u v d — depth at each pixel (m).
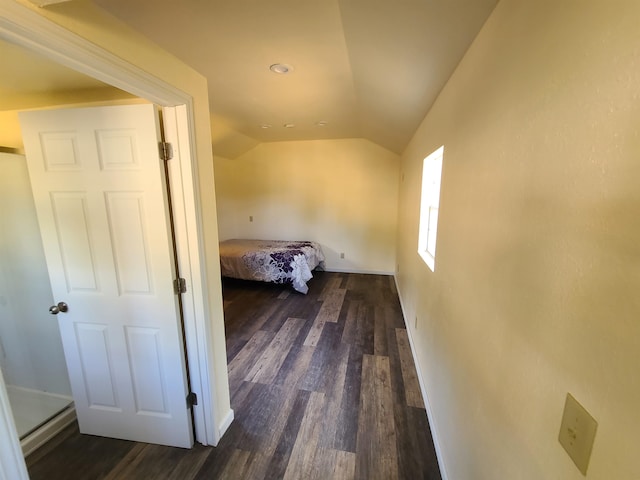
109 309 1.58
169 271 1.50
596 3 0.52
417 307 2.58
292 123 3.75
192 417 1.69
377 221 5.19
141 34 1.11
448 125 1.61
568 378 0.57
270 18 1.35
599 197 0.50
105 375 1.67
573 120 0.57
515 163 0.82
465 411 1.21
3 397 0.73
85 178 1.46
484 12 1.02
